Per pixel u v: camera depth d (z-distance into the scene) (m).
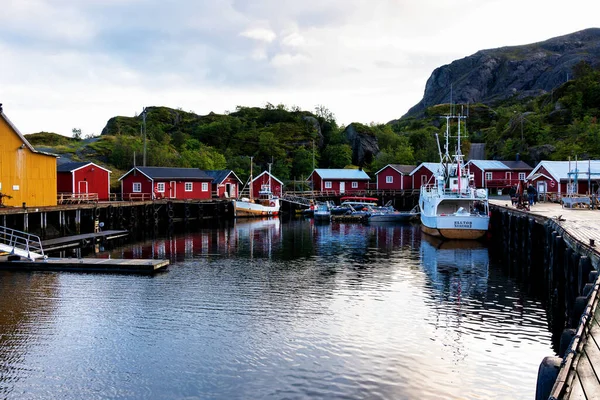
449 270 27.02
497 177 72.94
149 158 74.69
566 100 103.06
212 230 48.88
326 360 13.88
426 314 18.39
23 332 16.11
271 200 69.00
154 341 15.30
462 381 12.61
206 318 17.64
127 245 36.84
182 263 28.86
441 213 43.38
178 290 21.80
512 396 11.81
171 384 12.38
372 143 110.31
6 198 35.03
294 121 123.81
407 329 16.59
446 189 43.44
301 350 14.59
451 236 39.84
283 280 24.12
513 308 19.34
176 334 15.94
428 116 167.88
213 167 84.38
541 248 28.94
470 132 126.69
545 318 18.03
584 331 8.12
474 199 40.59
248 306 19.25
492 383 12.52
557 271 20.94
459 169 42.22
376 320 17.55
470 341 15.47
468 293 21.70
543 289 22.53
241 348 14.73
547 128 93.75
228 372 13.08
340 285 23.09
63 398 11.70
